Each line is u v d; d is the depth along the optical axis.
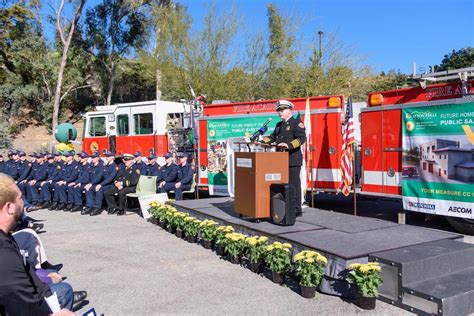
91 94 38.03
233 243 6.25
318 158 9.70
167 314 4.52
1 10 25.67
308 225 6.61
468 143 7.29
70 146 18.58
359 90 23.05
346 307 4.63
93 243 7.82
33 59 33.66
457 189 7.47
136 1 31.56
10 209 2.62
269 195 6.71
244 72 23.66
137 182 11.26
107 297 5.05
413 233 6.06
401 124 8.34
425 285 4.57
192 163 11.77
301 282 4.95
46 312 2.57
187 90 23.39
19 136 33.31
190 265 6.30
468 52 33.25
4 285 2.40
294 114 10.05
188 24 23.47
